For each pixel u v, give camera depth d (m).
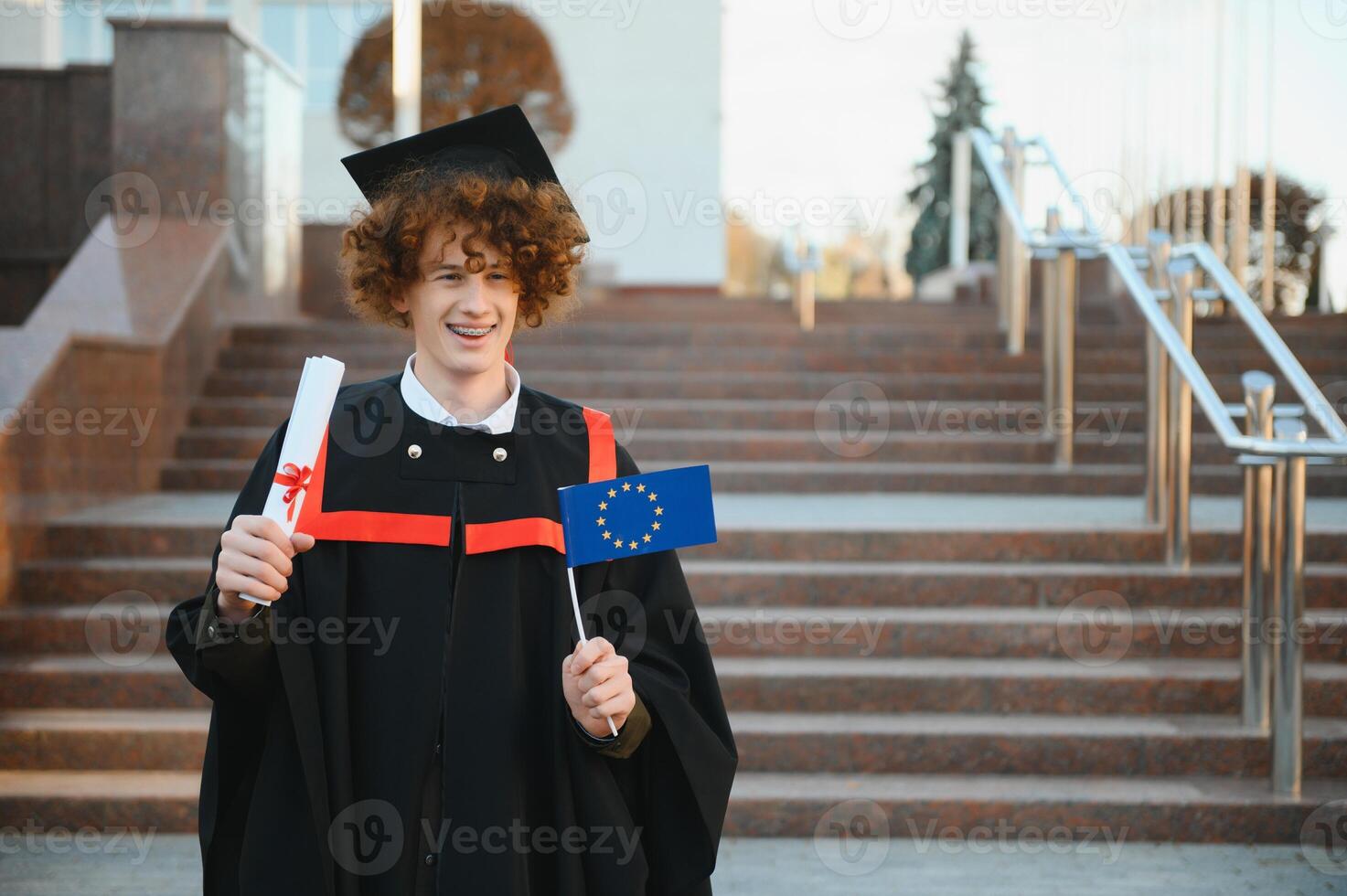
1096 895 3.83
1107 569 5.37
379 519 2.02
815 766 4.60
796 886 3.90
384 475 2.04
